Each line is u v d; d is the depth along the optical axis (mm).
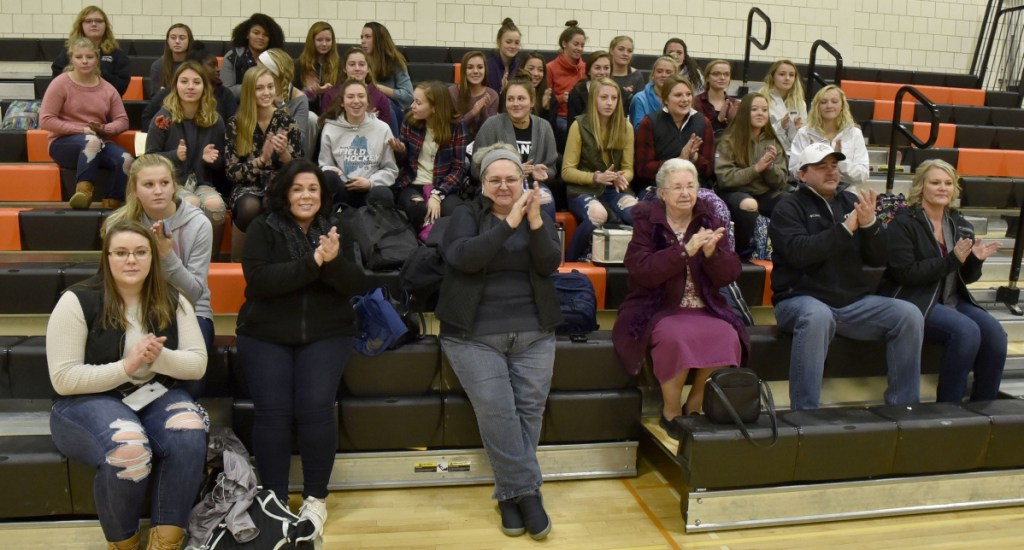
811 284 3344
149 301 2482
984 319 3367
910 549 2699
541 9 7457
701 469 2734
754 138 4391
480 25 7375
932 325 3355
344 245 2908
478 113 4730
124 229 2404
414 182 4207
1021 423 2990
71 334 2396
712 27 7801
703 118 4469
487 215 2980
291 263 2705
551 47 7520
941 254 3402
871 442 2863
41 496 2494
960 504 2996
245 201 3648
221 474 2514
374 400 2971
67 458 2475
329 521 2762
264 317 2752
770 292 3820
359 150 4125
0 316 3268
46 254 3635
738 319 3137
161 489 2385
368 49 5398
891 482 2918
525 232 2938
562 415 3064
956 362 3281
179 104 3904
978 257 3342
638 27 7656
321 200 2902
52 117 4125
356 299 3176
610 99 4285
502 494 2785
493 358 2859
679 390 3080
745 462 2766
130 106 5008
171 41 5145
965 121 6551
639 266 3070
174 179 2852
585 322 3221
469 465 3053
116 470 2301
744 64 6613
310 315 2768
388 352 3010
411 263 3248
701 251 3105
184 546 2424
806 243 3242
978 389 3400
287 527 2438
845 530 2832
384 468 3004
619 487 3080
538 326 2906
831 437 2826
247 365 2758
